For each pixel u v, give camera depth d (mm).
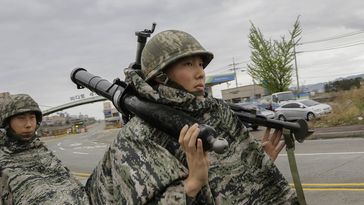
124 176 1498
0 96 2943
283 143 1994
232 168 1652
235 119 1713
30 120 2930
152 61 1565
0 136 2865
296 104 23516
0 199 2717
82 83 2104
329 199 6086
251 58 29281
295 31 28359
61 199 2355
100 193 1714
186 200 1378
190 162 1354
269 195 1740
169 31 1595
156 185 1412
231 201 1616
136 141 1536
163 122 1467
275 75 28656
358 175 7387
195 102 1569
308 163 9305
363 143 11625
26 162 2777
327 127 18125
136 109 1574
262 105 25609
